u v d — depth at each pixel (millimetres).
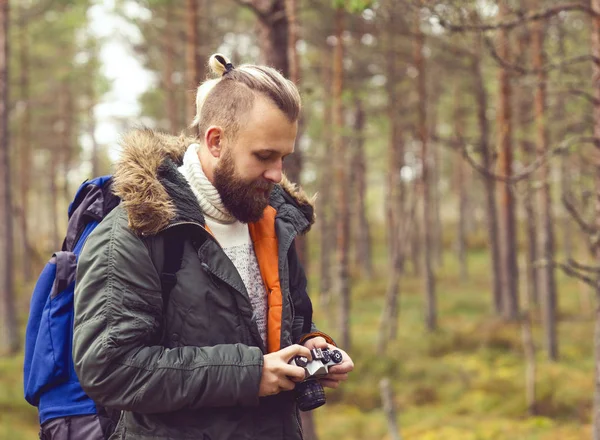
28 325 1949
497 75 15445
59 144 26625
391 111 18344
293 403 1868
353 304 26578
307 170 16703
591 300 22844
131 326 1625
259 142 1674
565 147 6773
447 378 15641
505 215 20719
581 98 10133
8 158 17047
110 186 1945
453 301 26500
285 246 1886
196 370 1625
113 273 1649
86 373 1627
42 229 38406
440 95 20266
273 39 7070
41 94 23828
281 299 1845
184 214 1696
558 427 12031
